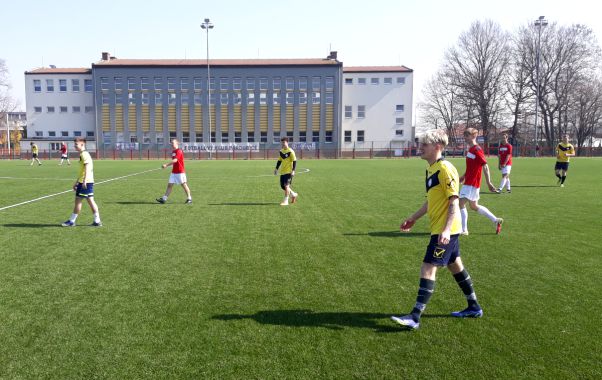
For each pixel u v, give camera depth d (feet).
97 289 17.20
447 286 17.65
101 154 194.18
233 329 13.51
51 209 38.17
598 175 78.74
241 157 192.34
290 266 20.40
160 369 11.18
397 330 13.48
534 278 18.63
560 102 199.93
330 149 197.67
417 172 88.99
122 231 28.55
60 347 12.37
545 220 32.76
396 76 209.36
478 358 11.75
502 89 205.87
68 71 205.36
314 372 11.02
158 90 195.93
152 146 198.08
